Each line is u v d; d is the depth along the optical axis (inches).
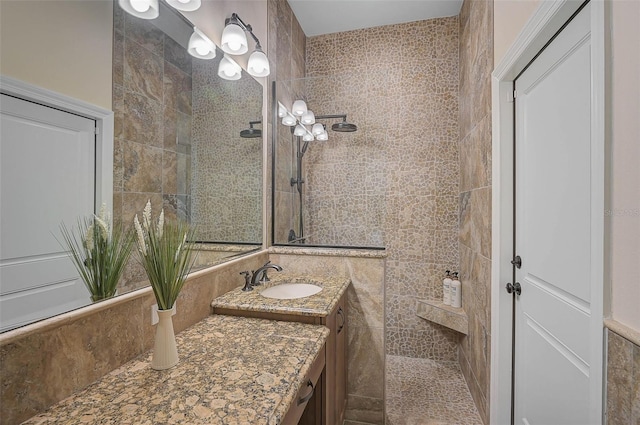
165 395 29.8
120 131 37.5
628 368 28.3
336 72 112.6
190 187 51.6
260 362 36.6
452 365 101.2
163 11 45.3
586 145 38.8
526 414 56.7
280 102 85.8
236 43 61.0
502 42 59.6
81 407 28.0
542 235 50.8
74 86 31.7
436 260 104.0
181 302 46.6
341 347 64.4
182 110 49.8
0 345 24.8
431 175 104.4
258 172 77.6
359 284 74.0
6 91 25.9
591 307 33.3
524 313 57.6
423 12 101.7
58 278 29.8
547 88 48.7
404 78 107.0
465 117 92.4
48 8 28.9
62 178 30.5
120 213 37.3
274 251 79.1
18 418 25.8
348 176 82.8
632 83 28.0
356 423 73.2
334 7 99.1
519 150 59.1
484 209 71.7
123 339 36.0
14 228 26.5
